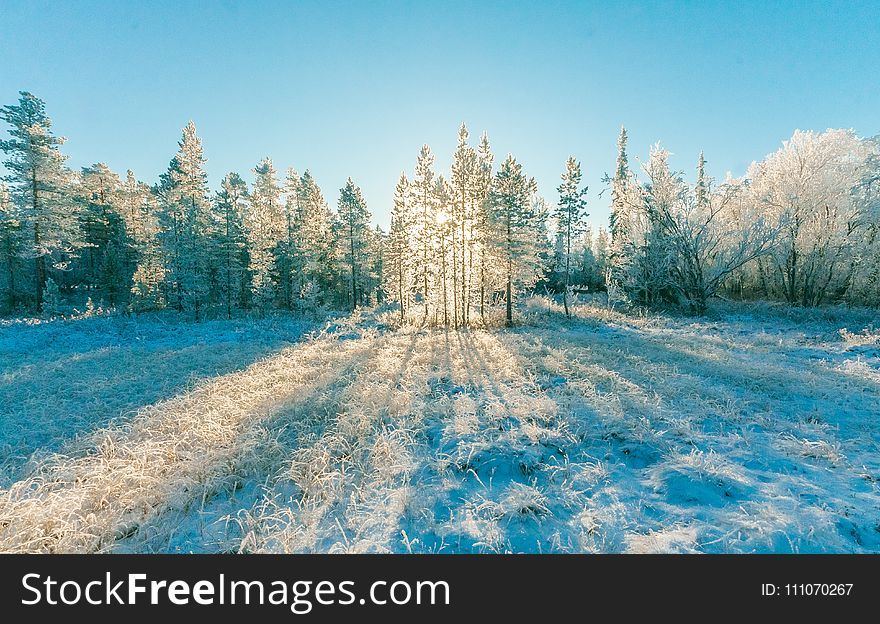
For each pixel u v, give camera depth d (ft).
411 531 14.58
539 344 54.80
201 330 88.89
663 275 104.17
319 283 160.15
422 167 100.63
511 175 90.22
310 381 38.42
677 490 16.25
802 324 71.77
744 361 40.93
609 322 90.48
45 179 103.60
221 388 35.76
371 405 28.55
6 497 16.85
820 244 87.10
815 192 86.94
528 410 25.12
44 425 27.78
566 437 21.56
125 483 17.97
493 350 51.65
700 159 136.98
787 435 21.54
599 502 15.87
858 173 85.51
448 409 27.09
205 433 23.61
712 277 96.89
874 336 53.31
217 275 136.26
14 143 99.86
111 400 33.55
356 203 155.53
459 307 104.01
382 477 18.54
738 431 22.53
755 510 14.60
